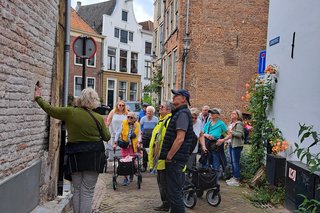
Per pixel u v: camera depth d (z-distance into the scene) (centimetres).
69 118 438
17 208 394
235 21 1454
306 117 579
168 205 555
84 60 673
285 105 679
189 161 650
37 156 473
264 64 846
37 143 470
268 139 719
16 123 385
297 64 627
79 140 438
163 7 2028
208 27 1442
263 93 761
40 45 457
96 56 3312
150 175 852
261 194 650
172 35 1631
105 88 3394
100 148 445
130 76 3631
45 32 478
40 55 459
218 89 1446
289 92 661
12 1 351
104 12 3516
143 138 875
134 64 3716
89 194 447
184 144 460
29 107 426
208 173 598
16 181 385
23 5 384
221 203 620
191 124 469
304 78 593
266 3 1462
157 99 2098
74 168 435
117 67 3509
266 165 696
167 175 461
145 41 3812
